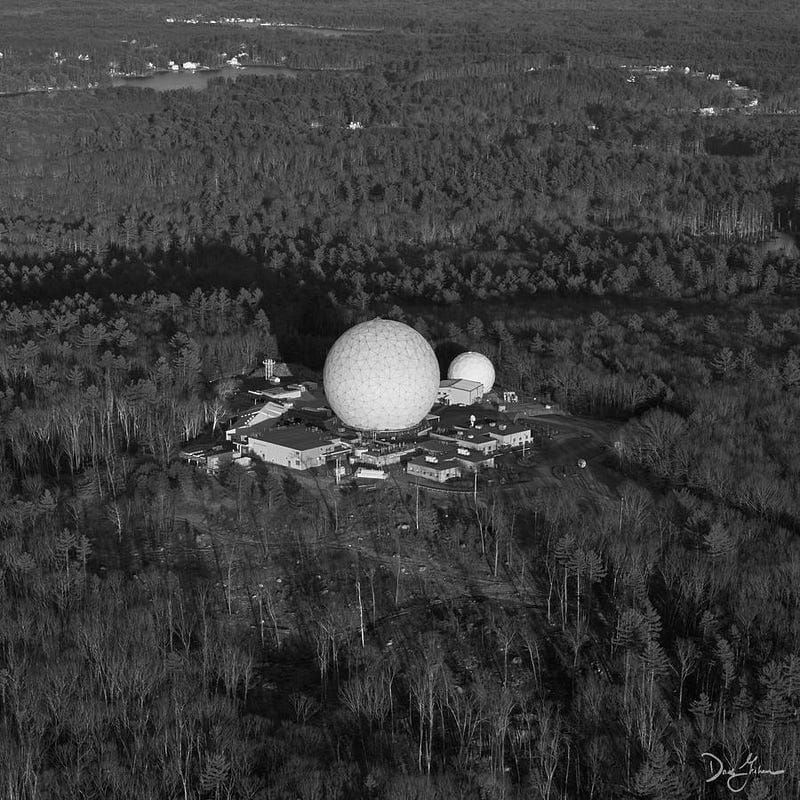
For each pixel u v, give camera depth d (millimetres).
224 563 169250
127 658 138625
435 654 144000
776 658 138250
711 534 159375
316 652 148750
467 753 129125
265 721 132250
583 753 129250
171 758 124000
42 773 121750
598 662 145125
